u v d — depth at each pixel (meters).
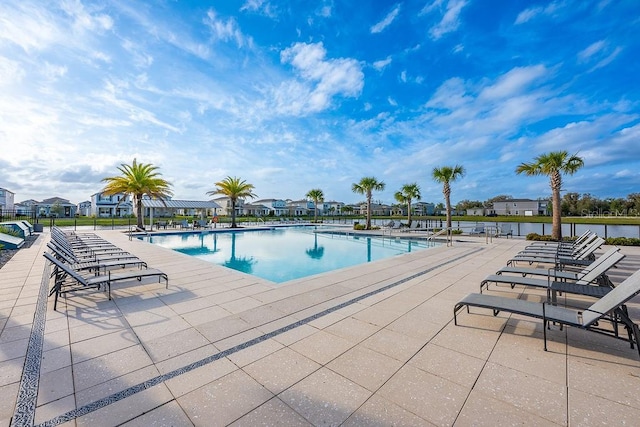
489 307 3.27
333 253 13.03
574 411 2.00
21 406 2.04
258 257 12.00
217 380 2.40
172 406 2.06
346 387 2.30
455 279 6.20
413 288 5.45
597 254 9.59
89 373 2.50
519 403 2.09
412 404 2.09
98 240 11.92
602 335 3.26
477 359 2.76
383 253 13.05
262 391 2.25
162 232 19.91
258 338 3.25
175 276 6.36
